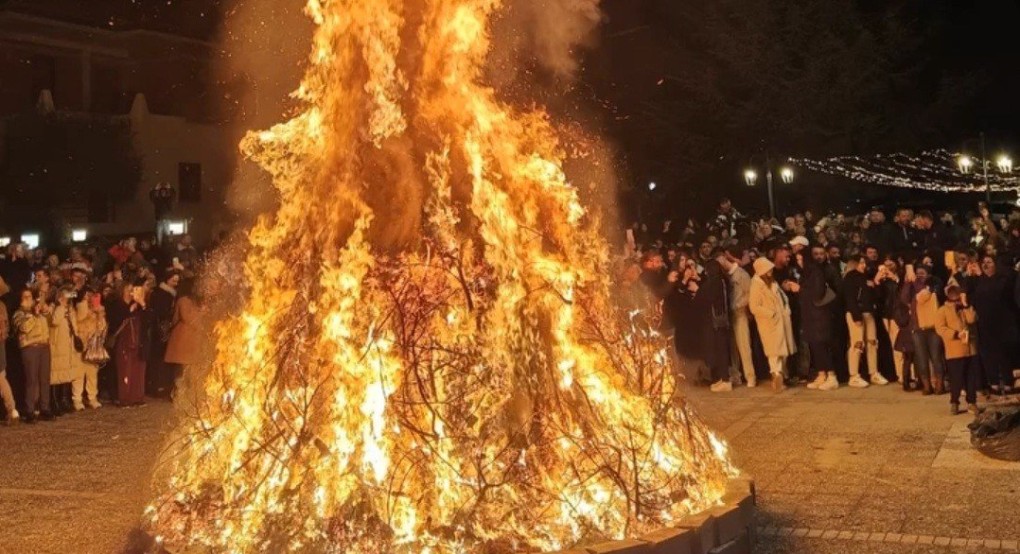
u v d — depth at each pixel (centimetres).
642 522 517
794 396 1230
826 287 1300
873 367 1312
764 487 746
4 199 2541
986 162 2591
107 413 1264
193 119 2917
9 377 1252
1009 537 604
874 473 782
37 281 1220
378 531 493
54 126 2564
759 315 1289
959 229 1688
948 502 688
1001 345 1120
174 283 1458
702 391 1300
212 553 505
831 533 620
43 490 792
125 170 2675
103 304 1352
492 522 497
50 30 2734
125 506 728
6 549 622
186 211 2880
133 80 2942
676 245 1716
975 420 862
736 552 554
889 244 1566
